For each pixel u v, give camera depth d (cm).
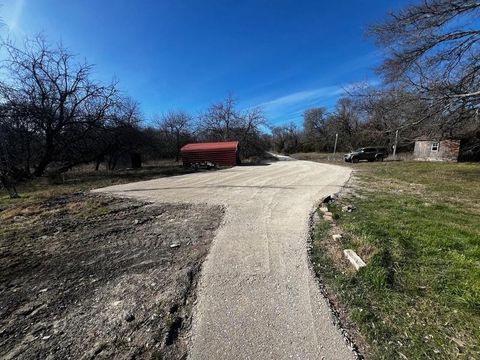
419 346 196
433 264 317
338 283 285
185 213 595
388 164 2027
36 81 1527
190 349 197
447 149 2228
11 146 1364
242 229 473
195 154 2444
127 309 248
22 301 265
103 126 1803
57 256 372
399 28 1076
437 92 1076
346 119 3912
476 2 934
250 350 195
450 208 608
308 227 473
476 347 194
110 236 451
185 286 287
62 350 199
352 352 192
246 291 273
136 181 1205
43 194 858
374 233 425
